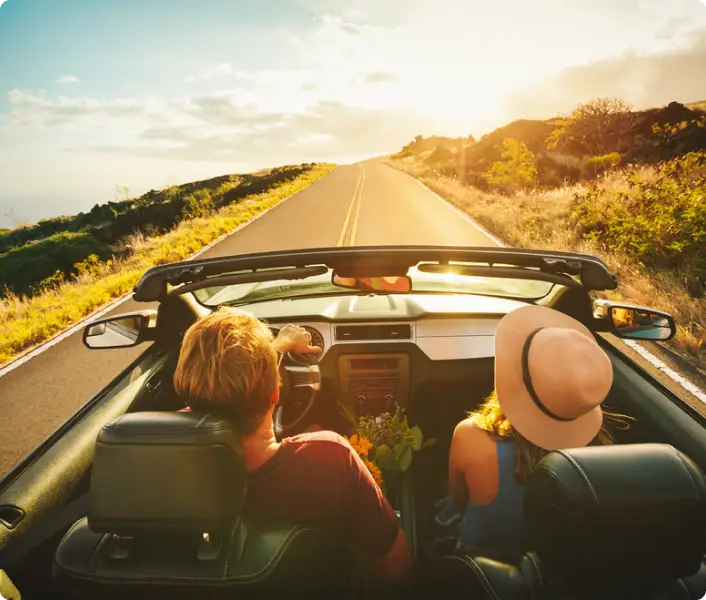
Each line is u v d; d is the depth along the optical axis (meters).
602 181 20.28
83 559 1.44
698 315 7.28
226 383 1.41
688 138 27.91
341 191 32.72
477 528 1.92
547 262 2.39
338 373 3.45
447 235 14.99
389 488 2.60
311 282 3.68
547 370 1.66
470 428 1.93
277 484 1.50
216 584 1.36
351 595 1.77
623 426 2.34
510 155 31.86
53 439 2.16
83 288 12.18
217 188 48.41
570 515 1.19
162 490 1.29
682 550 1.19
